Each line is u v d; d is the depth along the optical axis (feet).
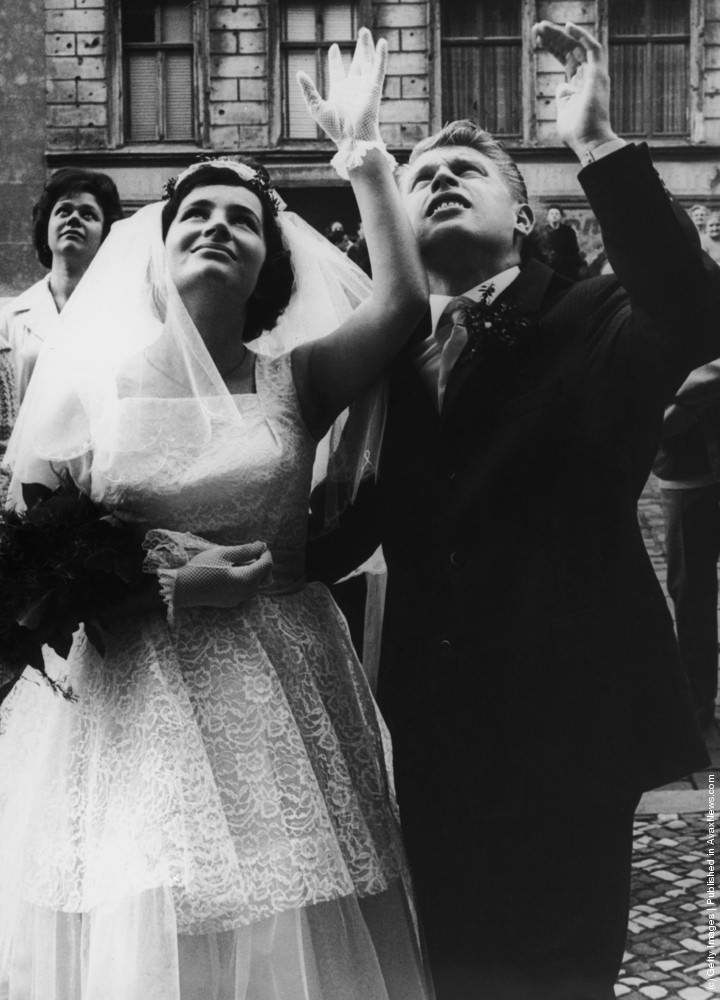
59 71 10.34
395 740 8.41
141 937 6.70
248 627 7.59
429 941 8.11
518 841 7.93
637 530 8.04
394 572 8.54
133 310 7.88
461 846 8.07
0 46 10.36
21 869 7.65
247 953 7.04
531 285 8.41
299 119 10.33
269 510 7.81
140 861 6.75
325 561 8.90
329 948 7.48
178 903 6.78
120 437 7.50
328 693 8.07
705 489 9.97
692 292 7.29
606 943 7.74
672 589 10.08
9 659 7.22
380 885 7.57
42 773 7.64
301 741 7.44
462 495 8.18
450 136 8.66
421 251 8.47
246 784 7.20
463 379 8.24
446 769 8.14
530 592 8.00
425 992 7.97
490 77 10.00
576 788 7.77
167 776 6.95
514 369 8.18
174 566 7.24
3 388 9.85
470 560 8.16
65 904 7.12
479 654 8.11
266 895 6.97
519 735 7.93
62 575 7.11
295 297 8.59
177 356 7.66
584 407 7.99
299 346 8.30
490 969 7.98
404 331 8.07
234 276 7.79
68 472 7.79
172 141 10.36
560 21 9.84
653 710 7.75
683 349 7.48
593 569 7.92
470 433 8.24
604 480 7.97
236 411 7.63
